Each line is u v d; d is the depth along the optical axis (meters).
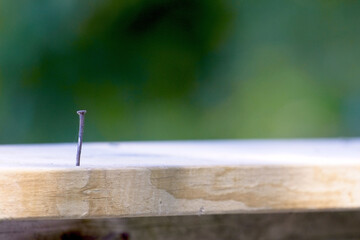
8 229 0.91
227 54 4.59
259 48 4.60
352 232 1.16
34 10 4.13
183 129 4.50
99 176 0.75
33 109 4.14
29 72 4.13
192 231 1.04
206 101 4.56
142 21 4.43
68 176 0.74
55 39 4.19
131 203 0.77
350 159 0.98
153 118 4.46
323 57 4.57
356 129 4.49
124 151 1.11
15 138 4.10
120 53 4.39
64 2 4.20
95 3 4.29
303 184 0.89
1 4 4.06
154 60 4.48
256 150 1.27
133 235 1.00
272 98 4.56
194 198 0.81
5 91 4.08
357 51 4.55
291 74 4.57
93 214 0.75
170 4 4.52
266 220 1.10
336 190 0.92
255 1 4.60
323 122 4.50
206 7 4.57
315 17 4.58
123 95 4.39
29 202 0.72
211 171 0.82
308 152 1.21
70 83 4.23
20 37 4.11
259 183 0.86
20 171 0.72
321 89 4.54
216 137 4.53
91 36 4.30
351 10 4.63
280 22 4.59
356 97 4.51
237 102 4.56
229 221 1.07
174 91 4.50
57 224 0.95
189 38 4.54
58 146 1.22
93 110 4.30
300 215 1.12
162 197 0.79
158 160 0.88
